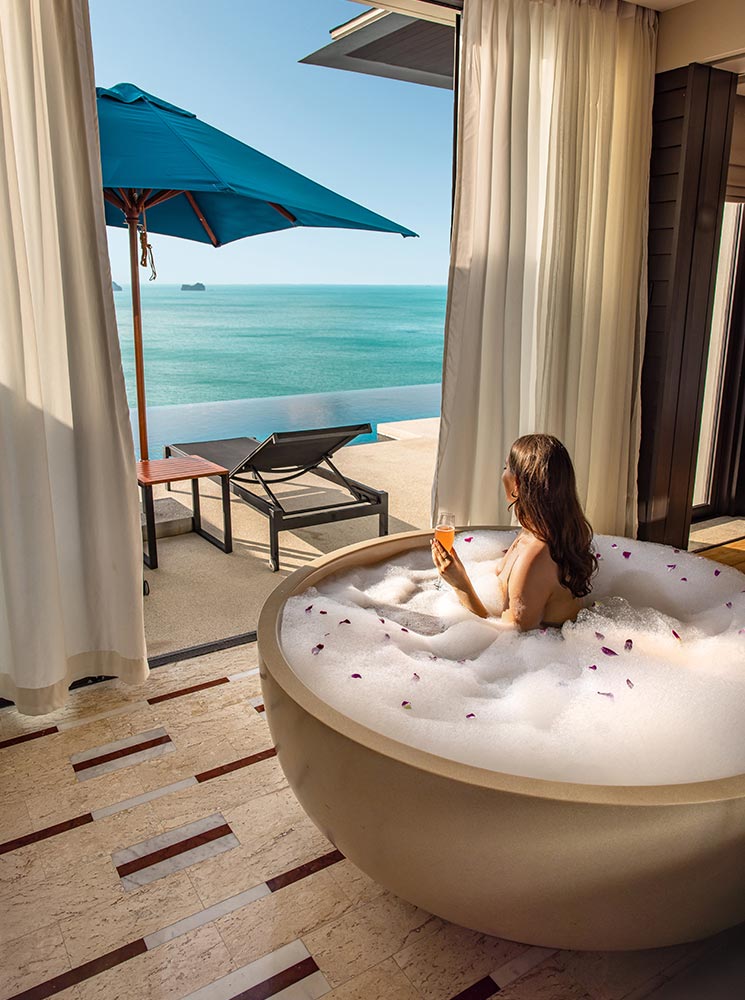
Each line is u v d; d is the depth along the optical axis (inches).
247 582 134.8
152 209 180.5
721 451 181.5
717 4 123.6
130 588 92.5
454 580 81.7
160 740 86.5
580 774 54.0
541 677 67.5
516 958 58.6
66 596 93.3
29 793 77.2
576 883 48.2
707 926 52.2
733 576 86.0
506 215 118.6
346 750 51.8
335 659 68.4
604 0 124.8
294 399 703.7
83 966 57.4
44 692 88.2
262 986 55.7
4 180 77.6
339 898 64.1
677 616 86.7
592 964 58.2
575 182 126.4
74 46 80.4
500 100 115.6
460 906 53.0
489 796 46.3
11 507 83.7
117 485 90.1
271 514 140.0
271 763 82.5
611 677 66.5
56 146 81.7
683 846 46.7
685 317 141.9
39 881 65.6
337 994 55.1
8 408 82.0
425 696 64.8
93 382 88.6
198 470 142.9
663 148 135.9
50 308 85.4
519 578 75.7
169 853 69.0
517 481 75.5
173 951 58.7
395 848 52.5
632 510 149.3
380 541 94.9
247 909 62.8
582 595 78.5
